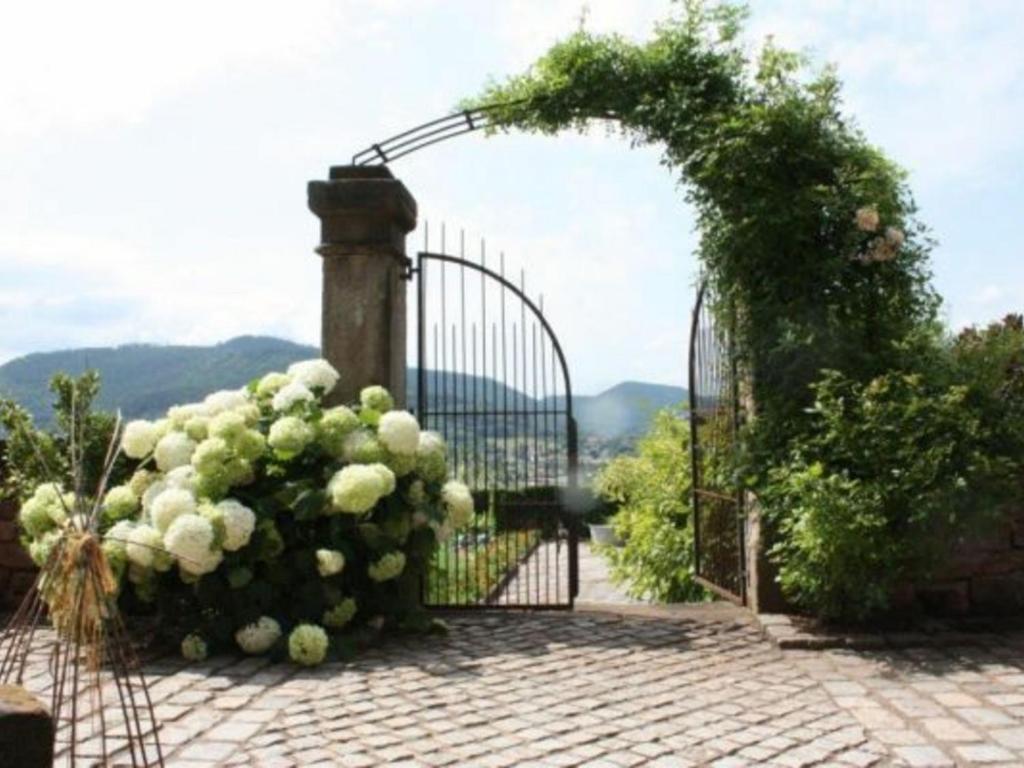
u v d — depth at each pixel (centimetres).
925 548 598
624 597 1030
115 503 589
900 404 597
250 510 557
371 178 711
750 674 520
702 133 669
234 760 373
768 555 666
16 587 693
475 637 618
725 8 711
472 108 740
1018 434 605
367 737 404
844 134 668
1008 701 460
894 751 387
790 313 647
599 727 419
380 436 614
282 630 567
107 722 418
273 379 655
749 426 658
